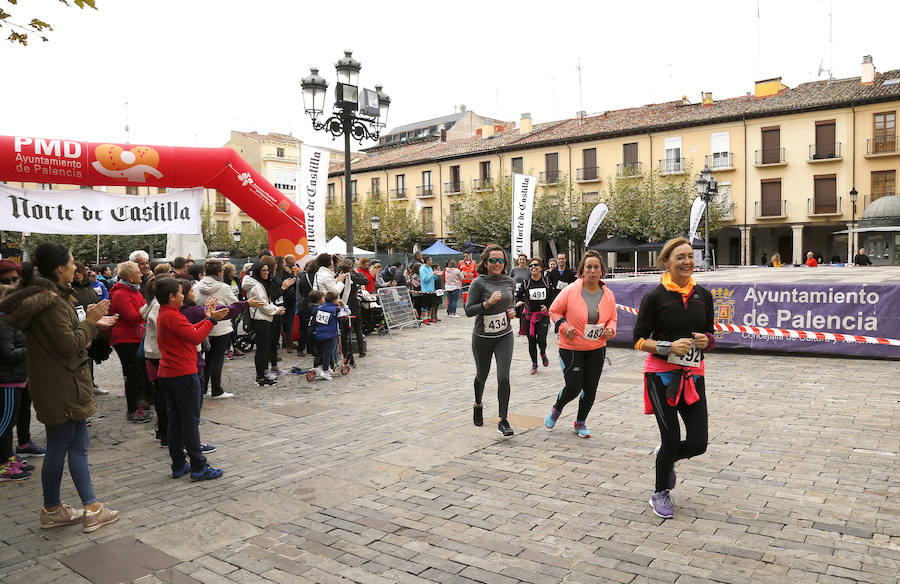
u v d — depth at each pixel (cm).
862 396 677
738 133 3481
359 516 398
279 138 5756
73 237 3906
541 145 4103
